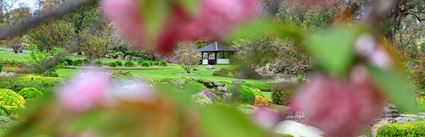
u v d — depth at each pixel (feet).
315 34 2.19
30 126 2.06
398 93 2.22
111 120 2.05
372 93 2.23
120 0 2.23
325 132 2.28
